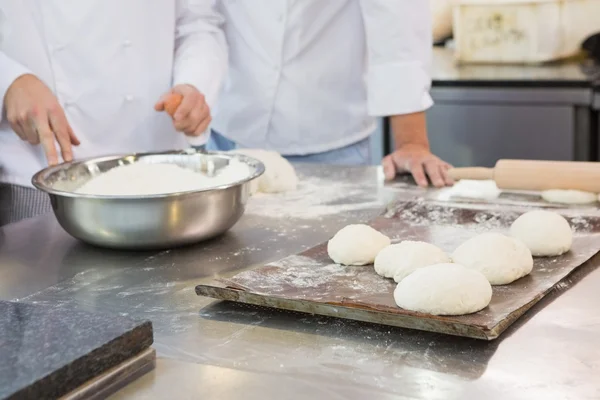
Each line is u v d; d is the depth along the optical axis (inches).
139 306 37.1
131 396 27.7
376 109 68.0
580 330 31.9
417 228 47.8
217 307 36.4
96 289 39.8
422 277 33.4
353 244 40.3
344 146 75.8
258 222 51.4
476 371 28.8
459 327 31.0
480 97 102.3
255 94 73.9
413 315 31.9
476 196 55.9
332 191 59.3
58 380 26.4
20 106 54.2
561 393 26.8
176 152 55.0
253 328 33.8
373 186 60.5
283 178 59.3
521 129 101.4
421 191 58.2
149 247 44.9
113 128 65.4
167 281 40.6
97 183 48.7
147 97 65.6
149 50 64.6
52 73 61.9
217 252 45.2
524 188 55.6
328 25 71.1
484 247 37.6
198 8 67.6
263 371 29.4
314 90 73.0
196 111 57.5
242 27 72.1
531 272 38.8
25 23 60.2
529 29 110.7
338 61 72.5
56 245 47.9
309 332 33.0
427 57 67.4
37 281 41.4
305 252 42.9
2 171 62.2
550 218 41.9
